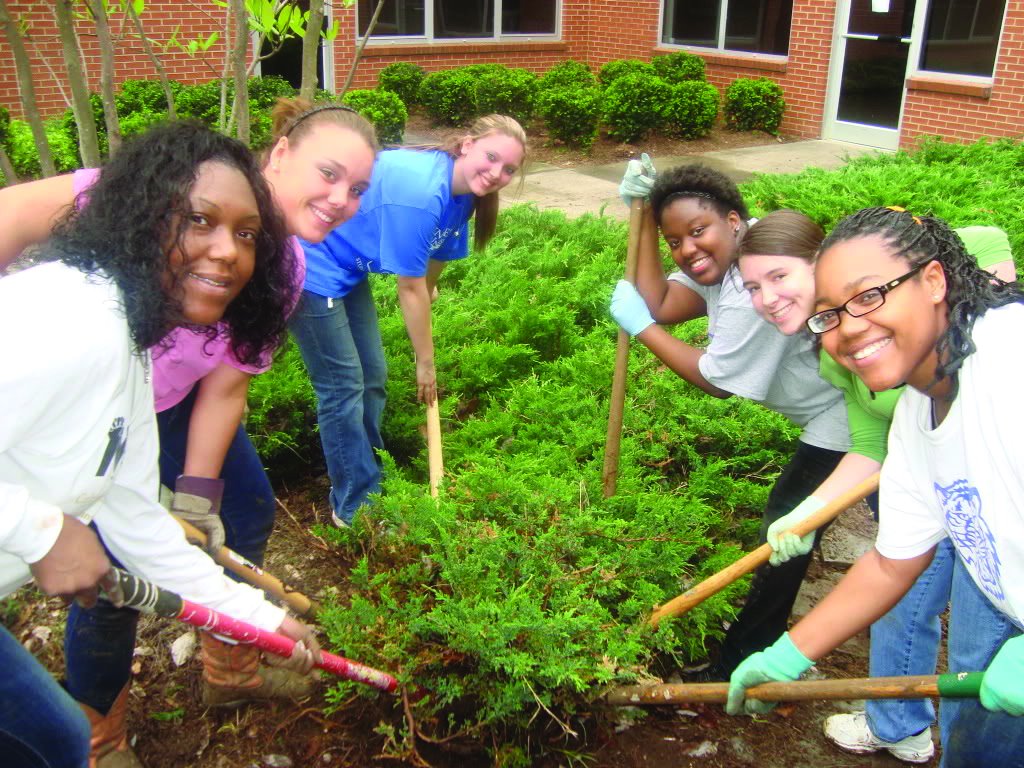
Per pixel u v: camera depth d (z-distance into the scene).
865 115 12.46
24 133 8.59
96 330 1.76
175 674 3.13
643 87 12.14
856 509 4.25
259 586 2.76
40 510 1.78
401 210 3.36
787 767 2.93
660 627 2.82
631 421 4.22
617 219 8.85
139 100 9.98
